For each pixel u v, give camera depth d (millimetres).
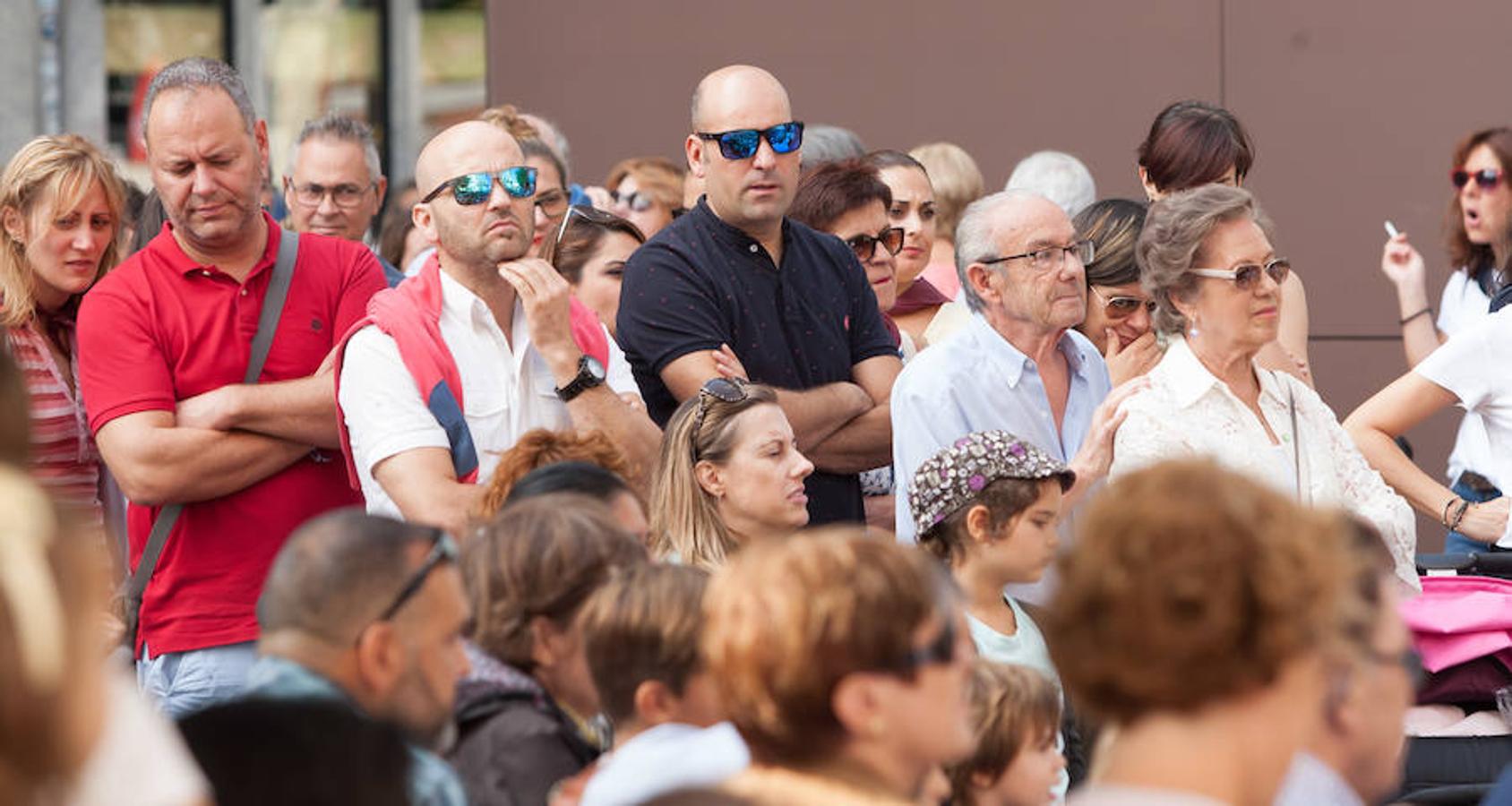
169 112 16391
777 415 15719
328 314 17000
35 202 17359
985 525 15133
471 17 32812
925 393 17203
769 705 8414
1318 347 29641
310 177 24359
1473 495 21000
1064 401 17766
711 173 18047
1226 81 29750
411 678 10312
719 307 17891
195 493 16156
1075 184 24203
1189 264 16109
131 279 16531
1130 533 7508
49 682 6406
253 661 16328
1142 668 7402
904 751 8461
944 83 30250
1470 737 15805
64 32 32062
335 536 10344
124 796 6840
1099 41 29969
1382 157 29484
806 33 30375
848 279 18688
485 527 11961
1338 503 16031
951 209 23938
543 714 11562
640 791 9961
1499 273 25203
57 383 17516
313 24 33094
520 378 16438
